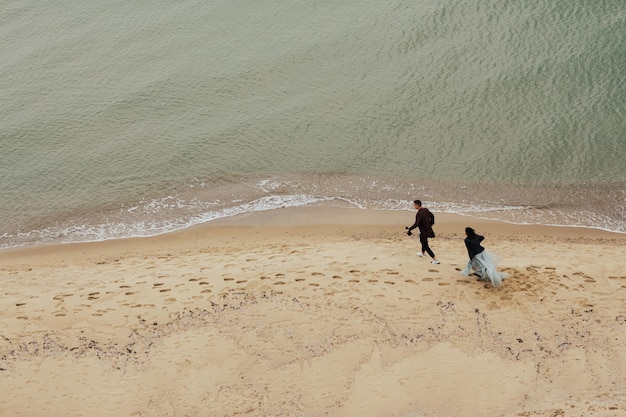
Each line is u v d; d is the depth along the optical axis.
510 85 30.41
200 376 13.48
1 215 24.16
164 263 19.34
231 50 36.03
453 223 22.12
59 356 14.15
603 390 12.52
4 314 15.64
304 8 40.19
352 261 17.69
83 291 16.92
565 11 36.50
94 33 39.34
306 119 29.23
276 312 15.25
